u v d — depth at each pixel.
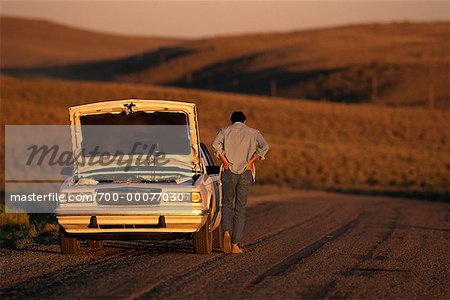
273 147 149.38
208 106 195.88
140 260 23.42
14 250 26.12
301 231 34.00
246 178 25.48
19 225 35.09
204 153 27.72
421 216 47.12
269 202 58.03
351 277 20.97
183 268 21.84
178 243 28.08
